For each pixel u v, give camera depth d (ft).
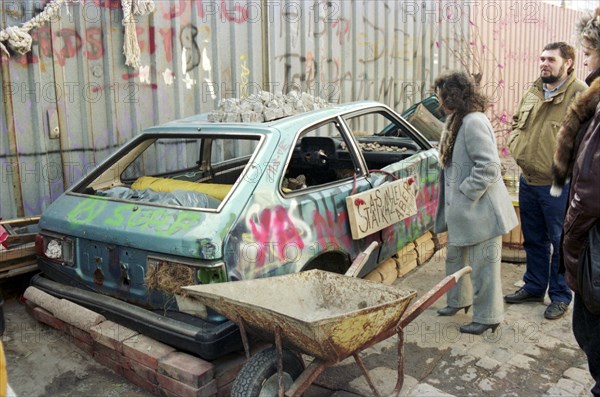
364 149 16.49
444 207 12.98
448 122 12.29
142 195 12.21
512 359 11.69
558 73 12.64
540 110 13.10
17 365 11.49
